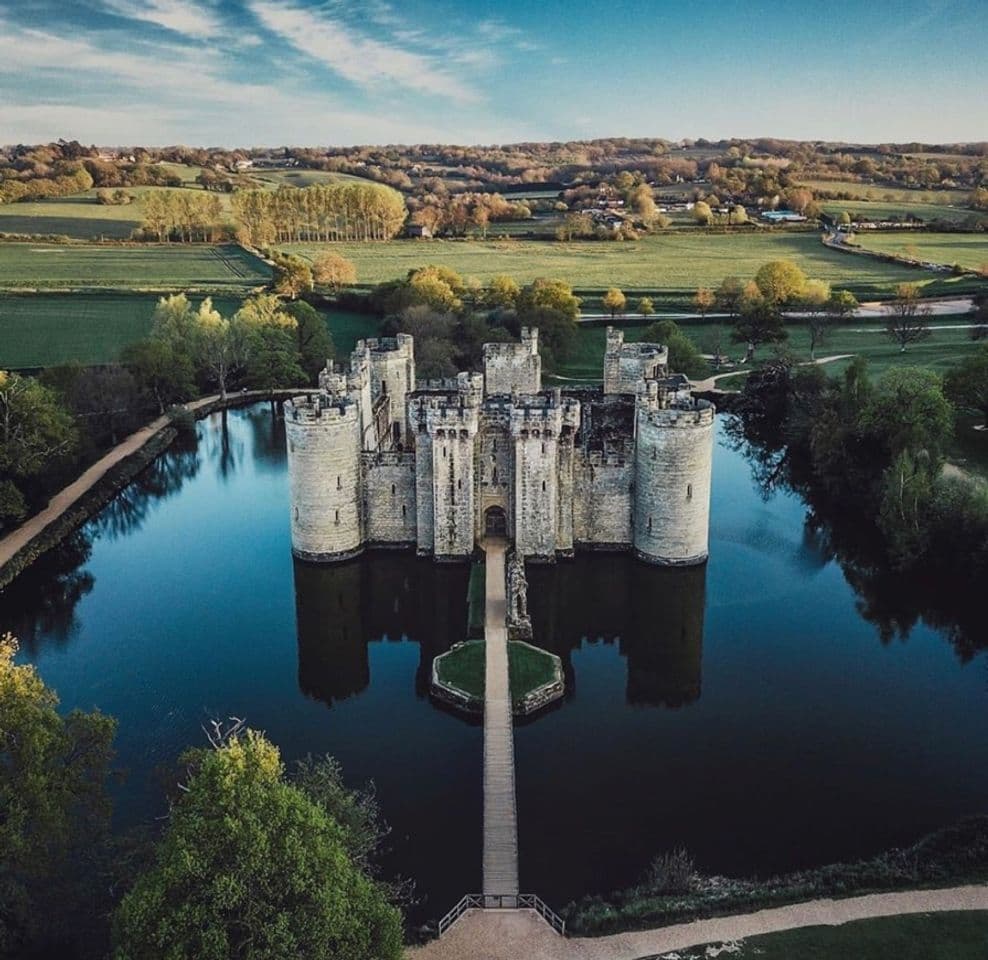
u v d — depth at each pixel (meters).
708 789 53.38
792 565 84.31
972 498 79.12
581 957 39.56
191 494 107.75
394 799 52.84
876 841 48.88
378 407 96.75
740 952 39.34
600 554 82.12
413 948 40.34
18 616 76.69
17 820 35.47
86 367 129.25
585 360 161.62
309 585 81.38
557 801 52.41
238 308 191.88
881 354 154.75
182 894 32.56
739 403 139.62
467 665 64.38
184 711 62.38
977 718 60.59
